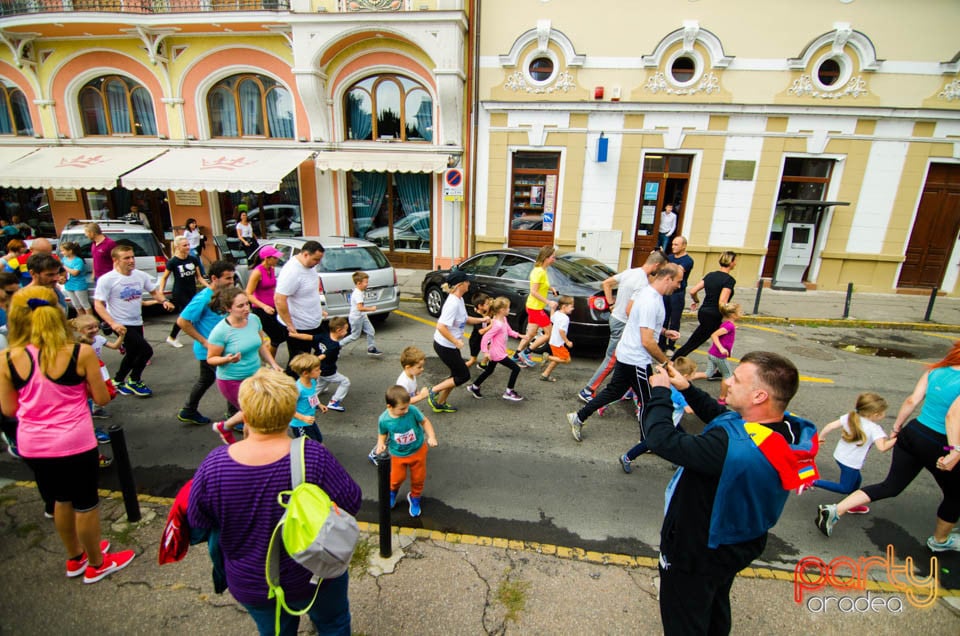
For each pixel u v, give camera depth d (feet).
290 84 41.93
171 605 9.63
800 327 31.55
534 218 41.63
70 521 9.73
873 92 36.24
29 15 38.86
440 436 16.61
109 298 17.79
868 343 28.50
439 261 43.88
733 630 9.48
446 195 37.73
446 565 10.84
